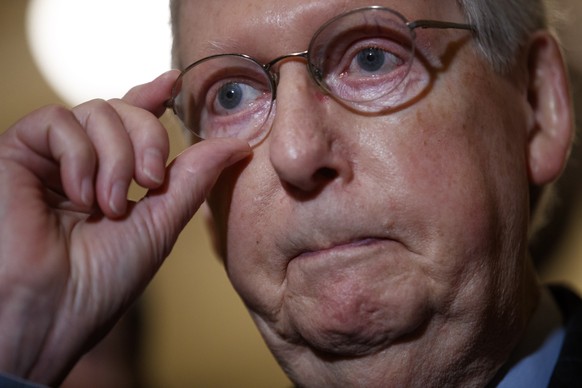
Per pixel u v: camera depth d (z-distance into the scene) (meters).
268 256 1.47
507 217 1.50
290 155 1.35
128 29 3.84
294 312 1.46
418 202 1.38
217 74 1.53
